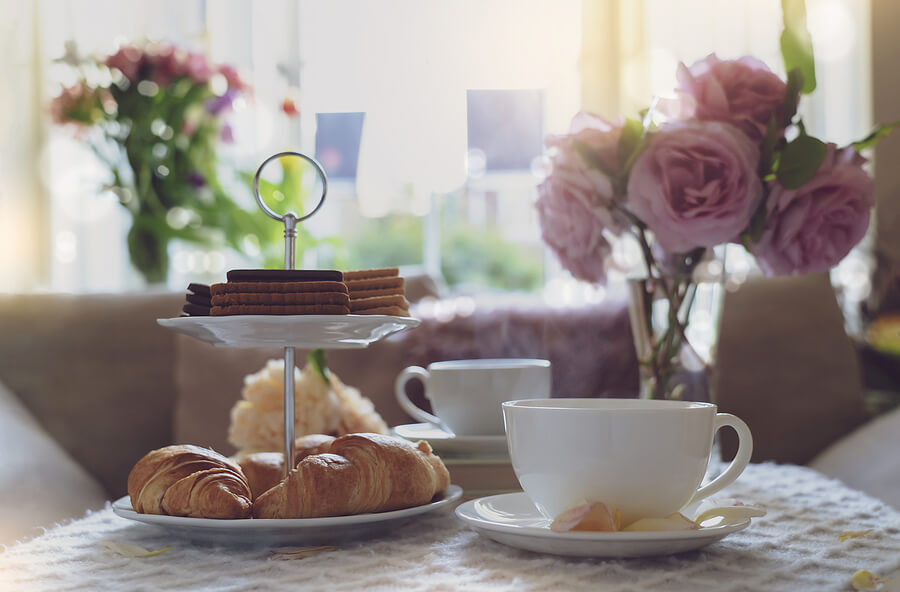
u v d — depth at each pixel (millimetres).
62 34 2926
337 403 1223
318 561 932
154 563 931
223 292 955
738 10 2736
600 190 1187
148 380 1880
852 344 1883
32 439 1629
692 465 942
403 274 2049
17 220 2912
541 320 1880
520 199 3074
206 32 2887
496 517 987
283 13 2865
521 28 2816
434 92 2855
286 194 2520
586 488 939
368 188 2891
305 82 2863
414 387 1836
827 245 1167
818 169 1154
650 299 1188
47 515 1293
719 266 1191
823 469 1495
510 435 973
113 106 2533
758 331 1872
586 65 2775
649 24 2766
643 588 875
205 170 2602
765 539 977
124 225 2939
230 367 1847
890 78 2682
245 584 884
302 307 948
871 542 971
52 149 2926
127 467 1847
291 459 987
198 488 953
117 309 1917
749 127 1175
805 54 1177
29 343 1876
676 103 1184
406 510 971
